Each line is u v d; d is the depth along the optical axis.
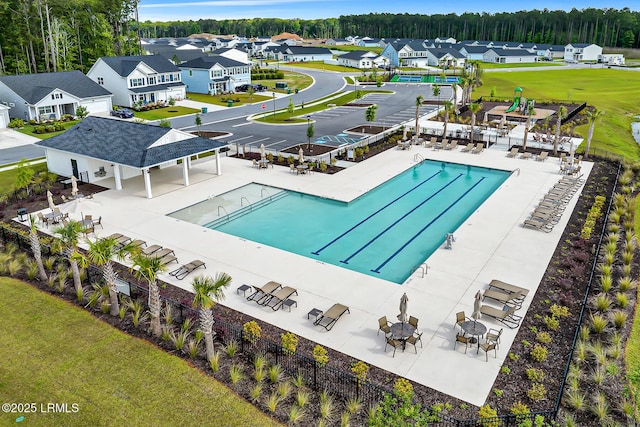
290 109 61.62
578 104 67.50
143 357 16.17
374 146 44.56
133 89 70.44
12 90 59.16
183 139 34.09
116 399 14.39
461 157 40.78
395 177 36.12
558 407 13.88
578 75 113.56
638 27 184.25
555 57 171.62
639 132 60.00
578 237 25.27
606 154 40.97
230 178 35.38
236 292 20.20
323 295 20.00
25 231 25.95
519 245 24.44
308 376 15.32
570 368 15.38
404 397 12.85
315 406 14.16
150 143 31.88
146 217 28.05
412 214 29.64
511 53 152.38
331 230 27.34
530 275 21.48
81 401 14.33
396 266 23.36
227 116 63.72
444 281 21.03
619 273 21.67
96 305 19.16
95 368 15.67
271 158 40.34
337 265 23.44
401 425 12.14
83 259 17.78
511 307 18.70
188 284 20.83
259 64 134.88
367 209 30.38
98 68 71.81
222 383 15.03
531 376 15.03
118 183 32.56
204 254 23.61
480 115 59.88
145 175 30.44
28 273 21.30
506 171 37.38
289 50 147.50
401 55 139.50
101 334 17.38
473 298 19.70
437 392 14.57
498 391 14.52
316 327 17.83
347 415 13.46
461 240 25.05
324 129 54.41
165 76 75.38
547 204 28.47
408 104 72.12
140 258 16.59
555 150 41.00
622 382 15.00
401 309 16.56
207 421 13.59
